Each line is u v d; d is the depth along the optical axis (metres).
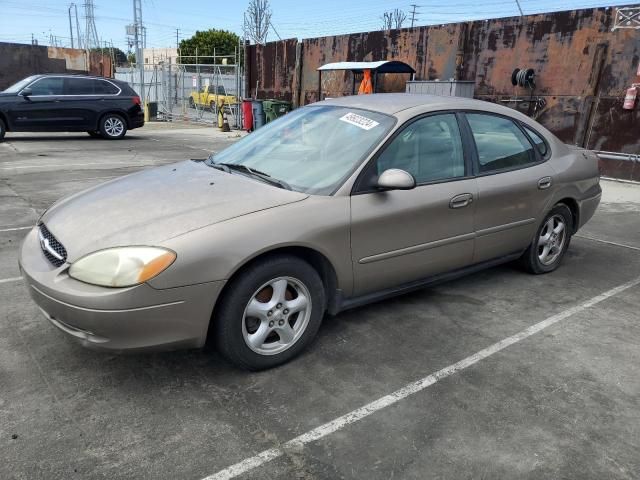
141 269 2.54
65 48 24.59
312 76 15.83
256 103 16.62
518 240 4.29
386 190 3.28
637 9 8.82
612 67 9.30
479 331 3.62
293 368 3.09
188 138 15.56
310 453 2.39
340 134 3.60
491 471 2.31
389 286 3.54
